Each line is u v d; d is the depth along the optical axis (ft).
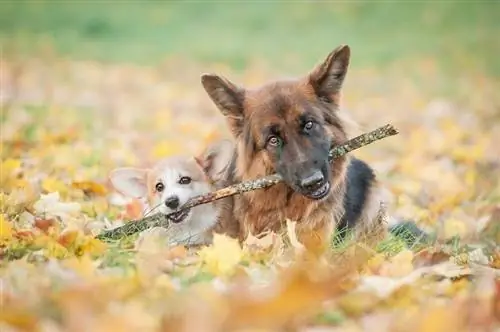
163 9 165.48
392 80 108.78
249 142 36.32
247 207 37.01
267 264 31.45
